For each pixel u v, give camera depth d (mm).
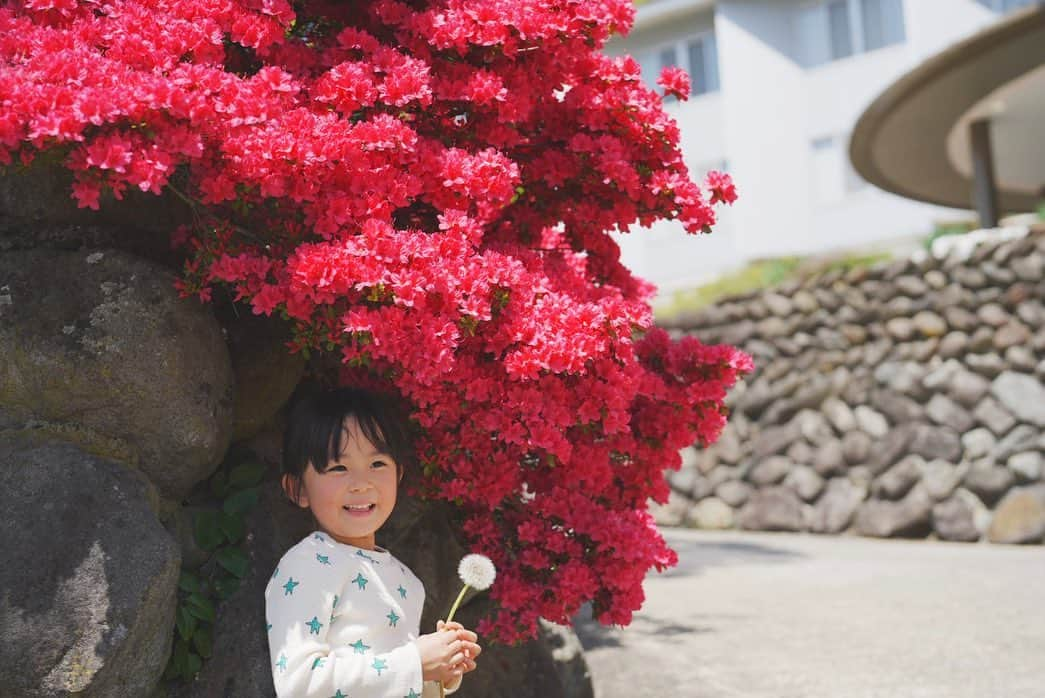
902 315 9461
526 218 3033
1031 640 4441
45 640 1966
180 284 2344
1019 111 10734
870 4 17125
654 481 2980
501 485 2676
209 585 2465
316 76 2639
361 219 2299
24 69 2018
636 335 3029
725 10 18078
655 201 2881
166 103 1944
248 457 2736
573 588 2611
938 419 8945
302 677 1841
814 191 17672
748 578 6602
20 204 2361
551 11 2662
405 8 2713
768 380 10102
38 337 2203
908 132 10242
